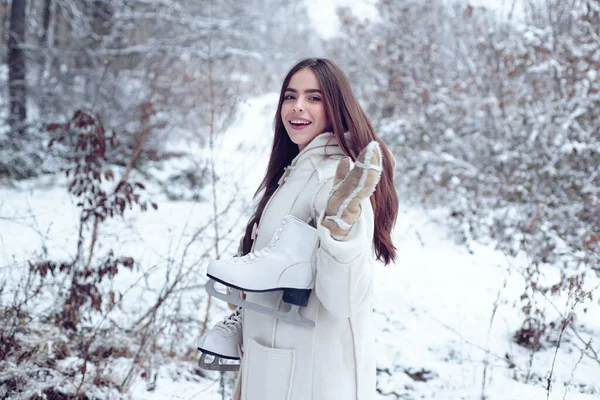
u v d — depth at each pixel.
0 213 6.79
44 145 9.66
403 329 4.30
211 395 3.33
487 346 3.93
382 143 2.00
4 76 10.81
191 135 11.80
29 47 10.70
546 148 7.17
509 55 7.70
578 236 6.18
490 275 5.34
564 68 7.23
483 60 8.67
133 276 4.91
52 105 10.72
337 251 1.56
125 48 11.88
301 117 1.96
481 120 8.41
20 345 3.22
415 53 9.29
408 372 3.75
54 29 13.05
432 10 9.79
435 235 6.76
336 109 1.93
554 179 7.02
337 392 1.78
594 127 7.02
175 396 3.21
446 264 5.64
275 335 1.81
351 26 10.50
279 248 1.72
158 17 11.82
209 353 1.96
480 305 4.66
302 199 1.86
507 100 8.02
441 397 3.43
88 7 11.69
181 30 12.09
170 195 8.82
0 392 2.93
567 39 7.18
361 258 1.59
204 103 10.47
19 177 9.09
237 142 11.28
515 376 3.67
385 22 9.95
